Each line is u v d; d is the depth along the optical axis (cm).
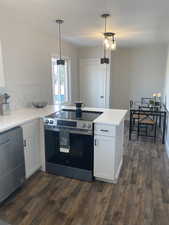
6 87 279
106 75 539
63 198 217
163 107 469
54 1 214
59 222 181
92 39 434
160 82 555
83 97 580
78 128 240
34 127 258
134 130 487
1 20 258
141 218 185
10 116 259
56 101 455
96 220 183
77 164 253
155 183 247
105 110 306
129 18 275
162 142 400
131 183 246
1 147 196
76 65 548
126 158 325
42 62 367
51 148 265
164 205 204
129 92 589
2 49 264
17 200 213
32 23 303
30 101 338
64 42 457
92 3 219
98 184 245
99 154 240
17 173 225
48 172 276
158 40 444
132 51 563
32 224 179
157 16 266
